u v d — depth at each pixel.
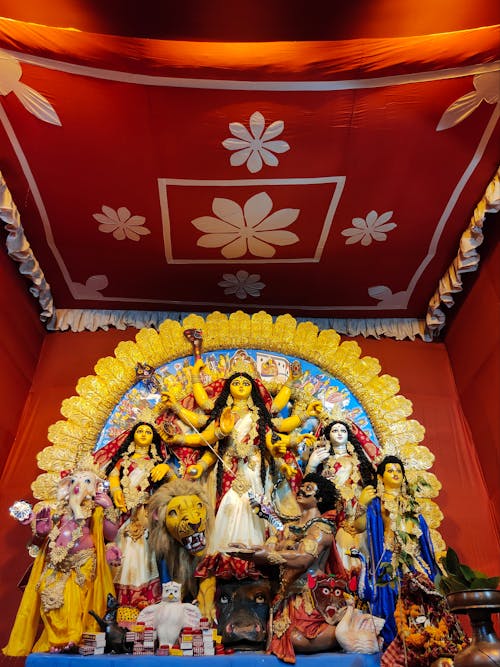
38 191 6.23
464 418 7.34
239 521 5.61
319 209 6.51
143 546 5.57
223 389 6.55
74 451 6.36
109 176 6.10
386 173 6.12
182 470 6.15
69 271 7.24
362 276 7.41
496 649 3.70
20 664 5.64
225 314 7.95
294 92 5.33
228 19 4.89
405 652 4.46
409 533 5.53
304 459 6.38
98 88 5.28
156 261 7.16
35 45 4.91
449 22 4.96
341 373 7.10
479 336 6.87
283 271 7.35
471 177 6.15
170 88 5.28
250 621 4.89
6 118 5.52
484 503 6.74
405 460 6.48
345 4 4.82
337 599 4.78
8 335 6.67
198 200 6.39
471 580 4.15
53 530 5.16
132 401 6.79
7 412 6.70
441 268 7.25
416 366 7.73
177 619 4.75
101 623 4.80
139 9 4.81
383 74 5.19
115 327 7.80
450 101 5.43
